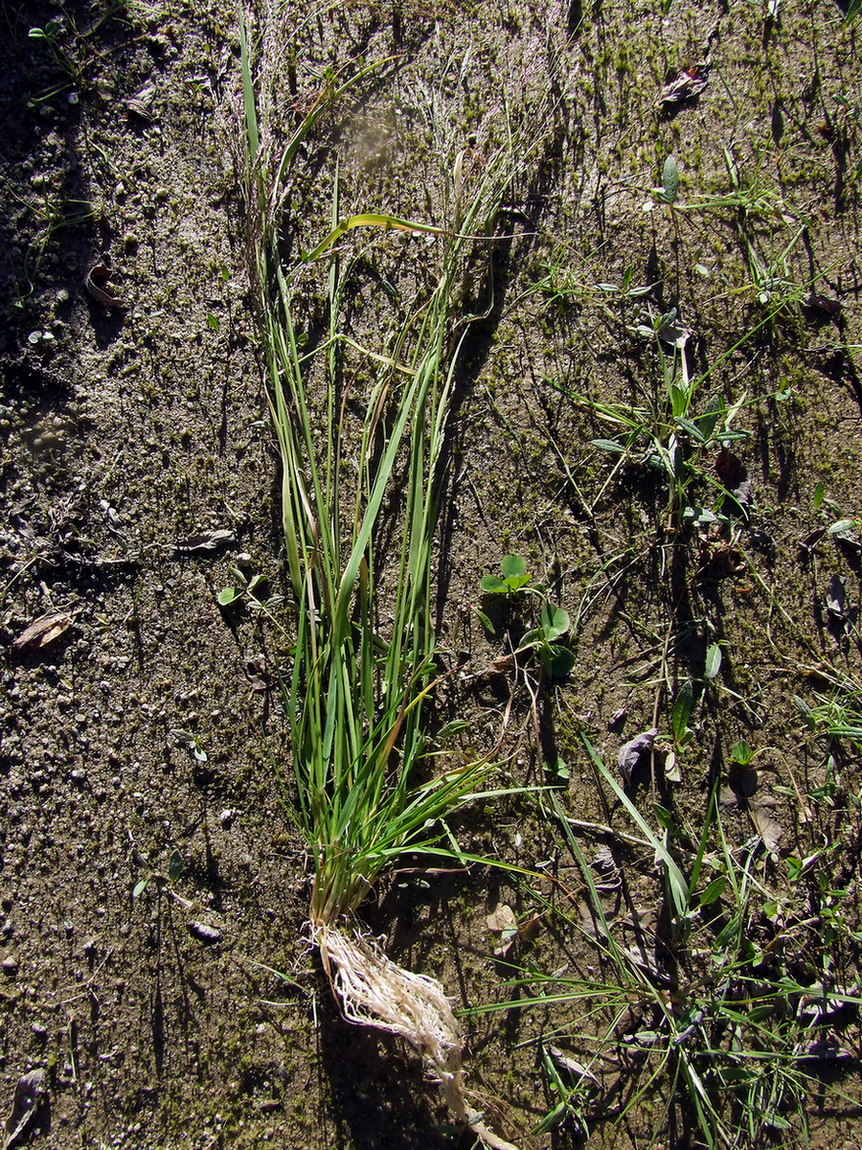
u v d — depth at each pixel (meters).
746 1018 0.47
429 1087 0.47
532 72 0.56
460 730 0.50
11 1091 0.46
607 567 0.51
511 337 0.53
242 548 0.51
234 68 0.55
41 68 0.55
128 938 0.47
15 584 0.50
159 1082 0.46
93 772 0.49
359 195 0.54
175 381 0.52
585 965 0.48
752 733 0.50
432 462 0.49
